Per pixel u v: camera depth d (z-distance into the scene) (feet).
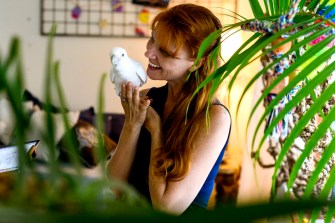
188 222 0.72
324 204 0.79
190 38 4.67
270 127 2.77
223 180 12.28
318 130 2.84
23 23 13.74
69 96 13.94
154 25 4.95
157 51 4.92
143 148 5.22
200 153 4.79
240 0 13.32
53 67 0.97
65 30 13.76
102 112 1.09
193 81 4.92
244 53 3.17
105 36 13.78
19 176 0.90
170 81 5.08
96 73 13.91
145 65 13.84
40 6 13.69
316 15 3.29
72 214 0.73
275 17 3.49
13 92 0.88
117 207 0.83
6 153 2.60
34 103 12.87
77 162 0.98
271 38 2.90
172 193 4.71
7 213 0.76
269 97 4.12
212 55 3.93
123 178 5.22
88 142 11.40
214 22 4.78
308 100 4.18
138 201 0.99
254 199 0.77
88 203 0.83
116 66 4.96
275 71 4.00
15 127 0.92
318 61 2.75
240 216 0.72
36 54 13.83
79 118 12.39
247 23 3.53
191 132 4.80
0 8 13.67
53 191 0.85
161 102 5.37
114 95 13.88
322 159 2.94
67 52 13.84
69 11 13.70
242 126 12.80
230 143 13.04
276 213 0.74
